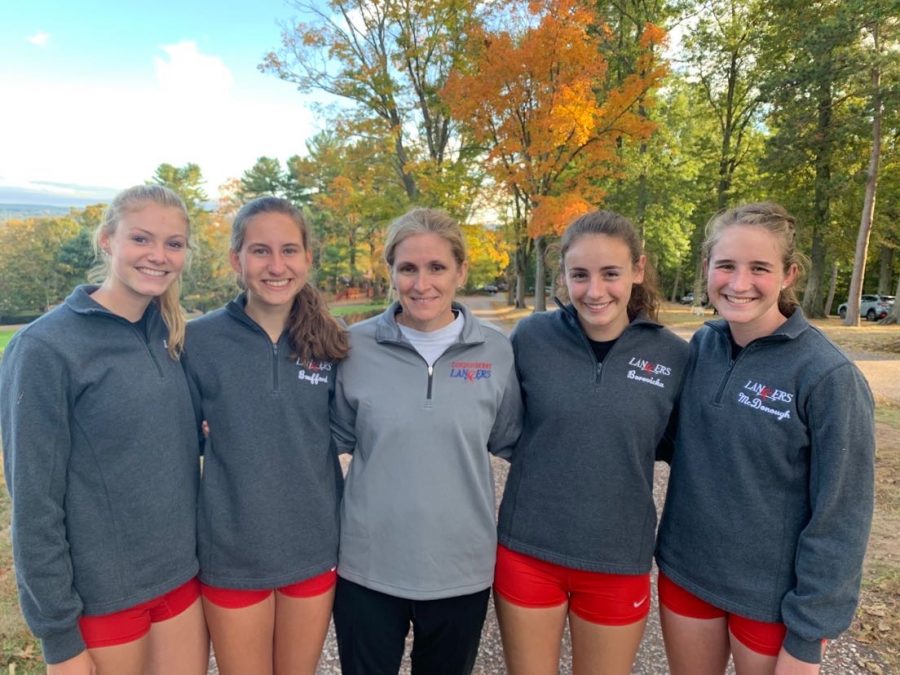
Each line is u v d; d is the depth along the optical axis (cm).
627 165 2214
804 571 173
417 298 212
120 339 187
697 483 197
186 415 203
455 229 222
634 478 208
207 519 204
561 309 228
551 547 210
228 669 211
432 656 222
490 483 223
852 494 170
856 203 2236
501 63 1487
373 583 209
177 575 197
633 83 1561
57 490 175
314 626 216
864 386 176
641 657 275
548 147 1531
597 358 217
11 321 5016
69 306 183
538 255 2130
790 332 185
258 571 203
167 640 203
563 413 210
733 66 2612
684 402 208
